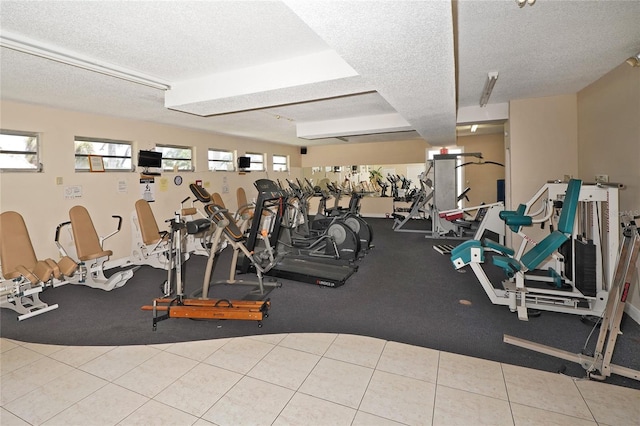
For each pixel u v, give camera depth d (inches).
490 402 75.8
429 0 60.2
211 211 138.2
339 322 120.0
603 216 126.3
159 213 234.8
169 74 131.6
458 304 134.8
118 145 211.6
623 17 89.1
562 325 113.8
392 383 83.6
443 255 218.7
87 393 82.2
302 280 163.8
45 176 171.9
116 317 128.5
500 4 81.7
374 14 65.4
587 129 160.1
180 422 72.0
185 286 163.6
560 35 100.4
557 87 161.5
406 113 160.6
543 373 86.4
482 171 356.8
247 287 160.4
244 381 85.7
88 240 166.6
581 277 118.5
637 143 115.7
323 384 83.8
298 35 98.8
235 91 129.3
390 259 210.1
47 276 135.3
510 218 131.6
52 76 124.4
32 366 94.6
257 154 353.4
